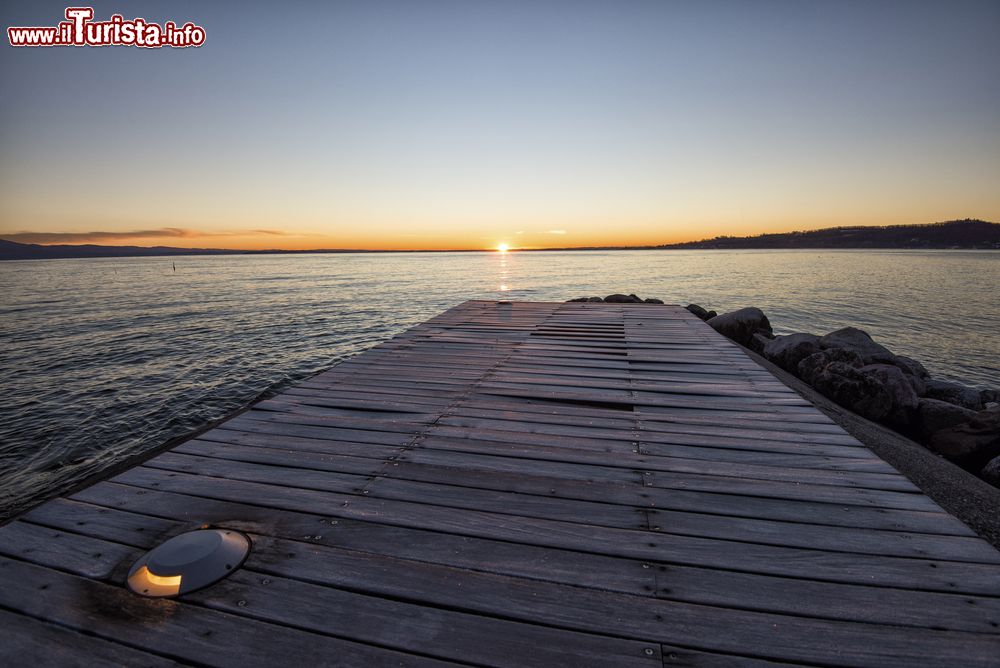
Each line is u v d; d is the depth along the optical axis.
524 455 3.08
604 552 2.07
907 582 1.86
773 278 53.53
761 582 1.87
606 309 10.16
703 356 5.95
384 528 2.25
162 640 1.57
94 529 2.19
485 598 1.79
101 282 58.62
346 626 1.65
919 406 6.30
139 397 11.30
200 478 2.73
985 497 3.85
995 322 22.55
